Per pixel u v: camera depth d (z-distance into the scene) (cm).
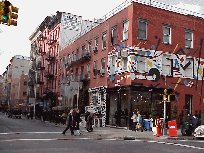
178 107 2550
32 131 1919
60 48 4519
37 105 5184
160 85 2467
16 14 1079
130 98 2291
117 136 1661
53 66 4875
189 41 2730
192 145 1305
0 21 1031
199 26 2798
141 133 1903
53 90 4566
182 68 2627
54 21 4903
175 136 1683
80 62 3556
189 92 2639
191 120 2059
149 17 2481
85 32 3462
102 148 1105
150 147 1184
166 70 2544
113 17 2734
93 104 3005
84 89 3198
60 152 964
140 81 2364
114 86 2591
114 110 2630
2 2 1021
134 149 1099
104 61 2877
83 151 1002
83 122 2564
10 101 9056
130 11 2430
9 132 1784
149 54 2439
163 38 2555
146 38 2444
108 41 2798
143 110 2362
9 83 9769
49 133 1794
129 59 2359
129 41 2394
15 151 965
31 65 6444
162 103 2483
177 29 2641
